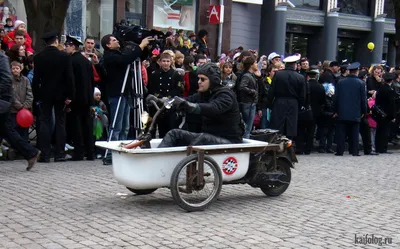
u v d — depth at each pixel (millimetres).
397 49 18609
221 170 7492
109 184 8711
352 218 7215
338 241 6164
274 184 8070
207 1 20125
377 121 14352
